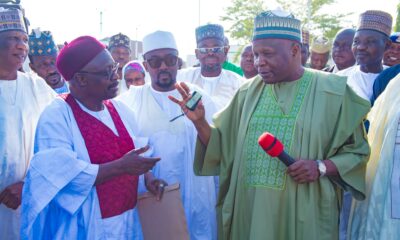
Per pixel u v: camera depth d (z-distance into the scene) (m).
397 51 4.30
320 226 2.65
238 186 2.83
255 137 2.78
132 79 5.38
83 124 2.67
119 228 2.72
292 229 2.62
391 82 2.90
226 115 3.06
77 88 2.72
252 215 2.69
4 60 3.01
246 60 5.19
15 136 3.04
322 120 2.62
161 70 3.51
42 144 2.57
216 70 4.63
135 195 2.88
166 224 2.97
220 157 3.08
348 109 2.66
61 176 2.49
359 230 2.92
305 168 2.51
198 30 4.60
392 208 2.60
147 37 3.52
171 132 3.54
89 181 2.52
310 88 2.72
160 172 3.50
